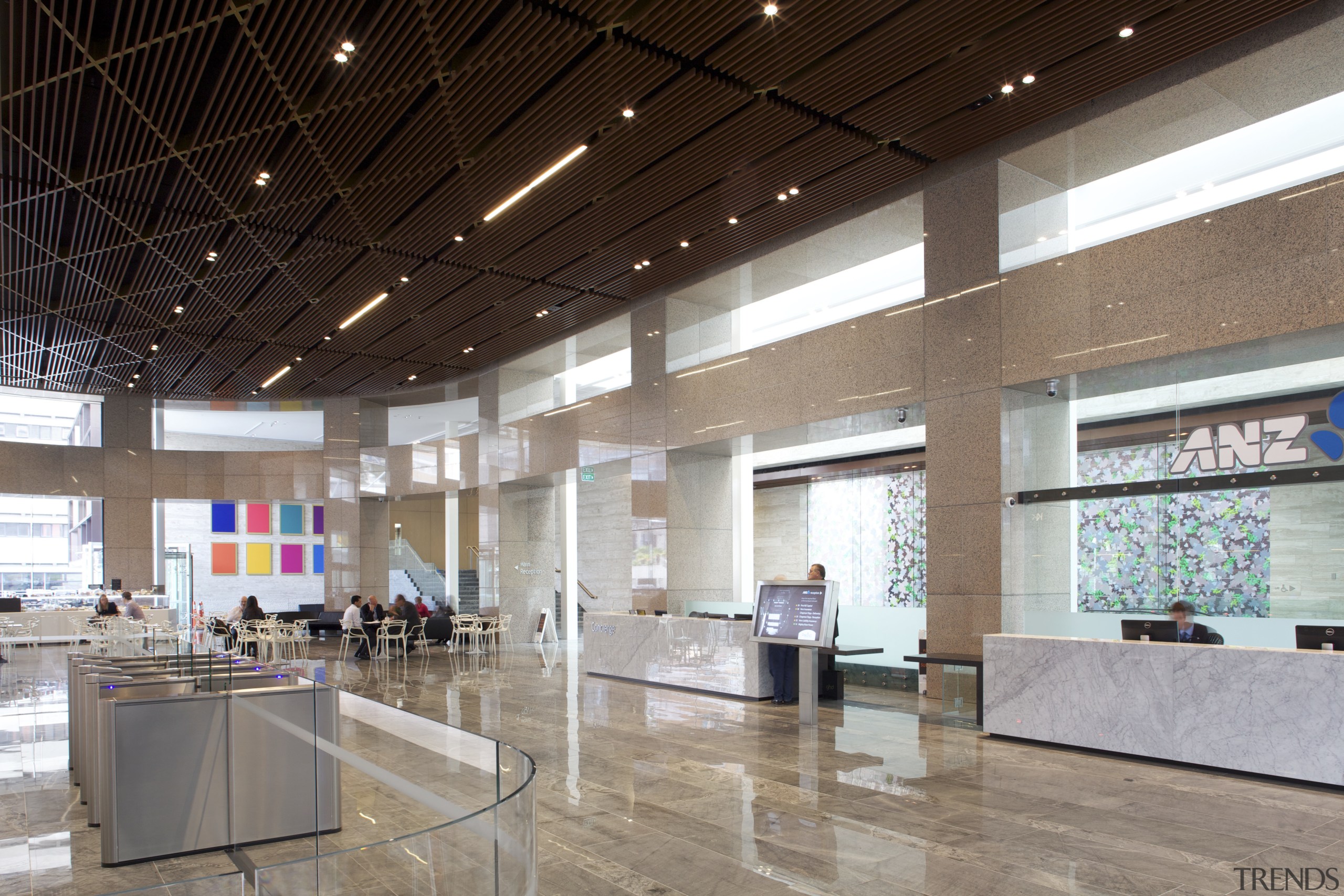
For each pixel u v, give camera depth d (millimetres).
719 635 10305
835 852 4637
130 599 18062
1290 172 7551
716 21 6523
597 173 8945
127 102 7203
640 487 13922
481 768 3070
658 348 13688
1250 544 9133
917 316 9898
